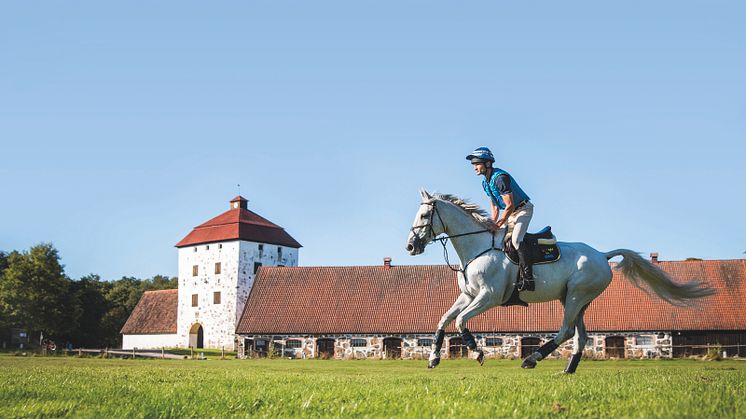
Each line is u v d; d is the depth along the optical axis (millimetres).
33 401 7980
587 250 12703
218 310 77438
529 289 12188
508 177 12312
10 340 76562
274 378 12336
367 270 58688
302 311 55875
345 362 40500
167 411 7160
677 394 7582
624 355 48500
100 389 9234
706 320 48094
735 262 51781
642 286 13586
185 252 80875
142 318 84562
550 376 11844
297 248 83812
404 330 52062
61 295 74625
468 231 12281
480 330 49938
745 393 7750
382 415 6715
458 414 6621
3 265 88500
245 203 81562
